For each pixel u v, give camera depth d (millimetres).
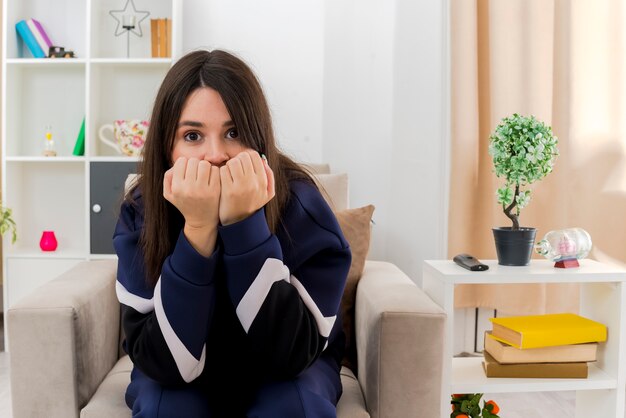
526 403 2020
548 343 1454
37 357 1151
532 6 2092
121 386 1213
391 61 2508
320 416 960
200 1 2533
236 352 1055
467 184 2236
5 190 2506
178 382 980
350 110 2533
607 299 1530
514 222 1554
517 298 2170
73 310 1166
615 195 1959
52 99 2648
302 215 1077
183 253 920
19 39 2576
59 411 1155
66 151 2660
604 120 1969
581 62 1975
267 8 2531
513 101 2133
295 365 974
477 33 2264
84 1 2615
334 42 2527
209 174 898
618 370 1481
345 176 1792
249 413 974
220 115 970
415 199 2426
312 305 1011
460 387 1438
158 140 1030
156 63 2465
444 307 1439
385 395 1163
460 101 2219
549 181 2084
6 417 1857
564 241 1514
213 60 1010
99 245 2416
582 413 1643
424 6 2359
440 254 2311
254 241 928
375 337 1176
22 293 2447
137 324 1009
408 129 2441
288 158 1188
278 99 2543
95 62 2438
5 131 2484
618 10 1939
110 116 2586
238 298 942
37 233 2691
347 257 1080
